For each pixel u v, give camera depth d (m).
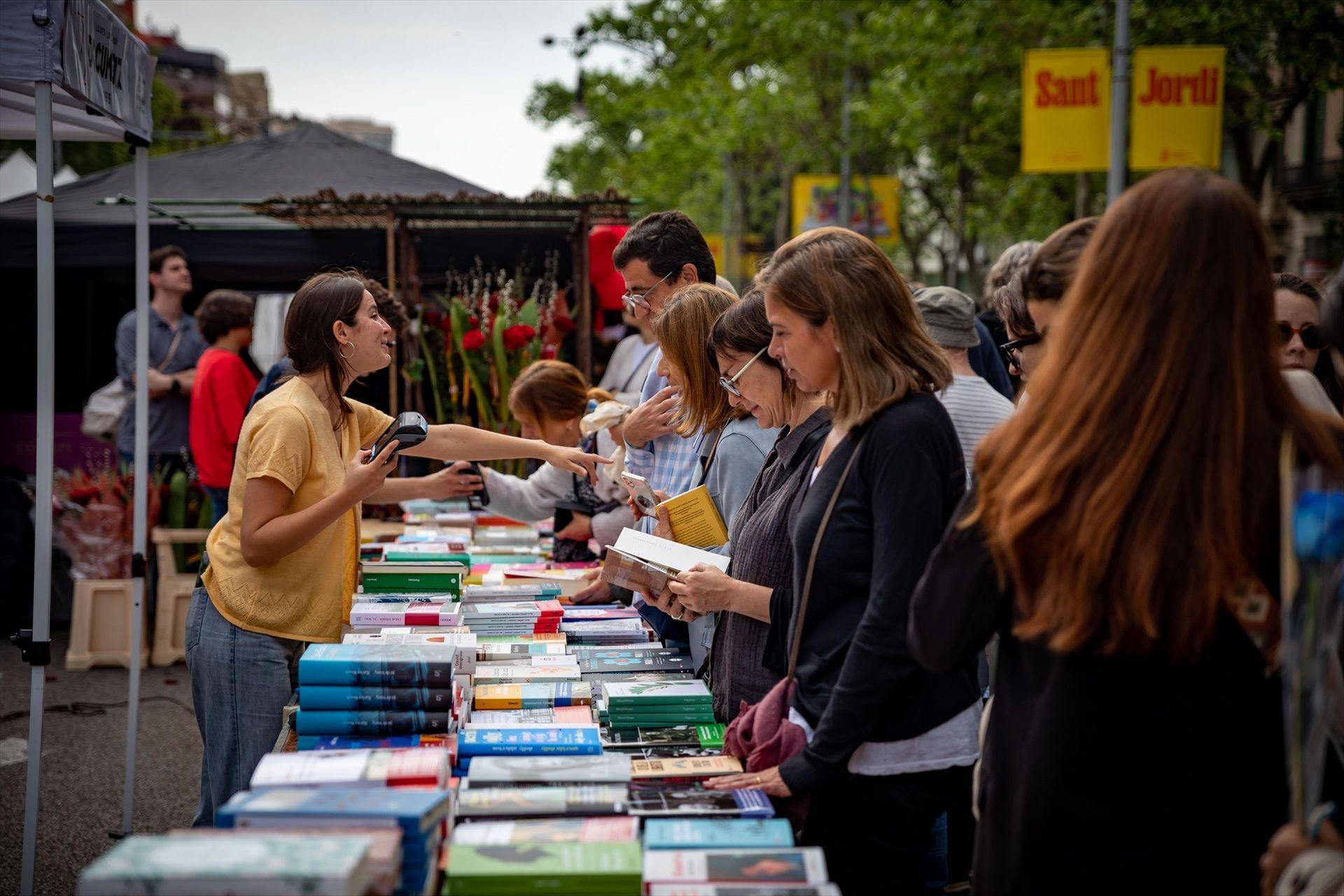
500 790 1.99
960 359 3.35
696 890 1.63
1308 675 1.33
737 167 29.30
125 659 6.43
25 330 8.02
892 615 1.89
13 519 7.07
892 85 19.03
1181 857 1.53
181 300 6.99
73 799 4.46
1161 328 1.45
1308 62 12.44
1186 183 1.48
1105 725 1.52
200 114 40.84
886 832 2.08
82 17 3.12
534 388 4.12
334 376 3.00
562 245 7.09
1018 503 1.51
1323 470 1.36
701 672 2.78
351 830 1.59
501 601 3.55
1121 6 9.64
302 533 2.75
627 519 3.83
